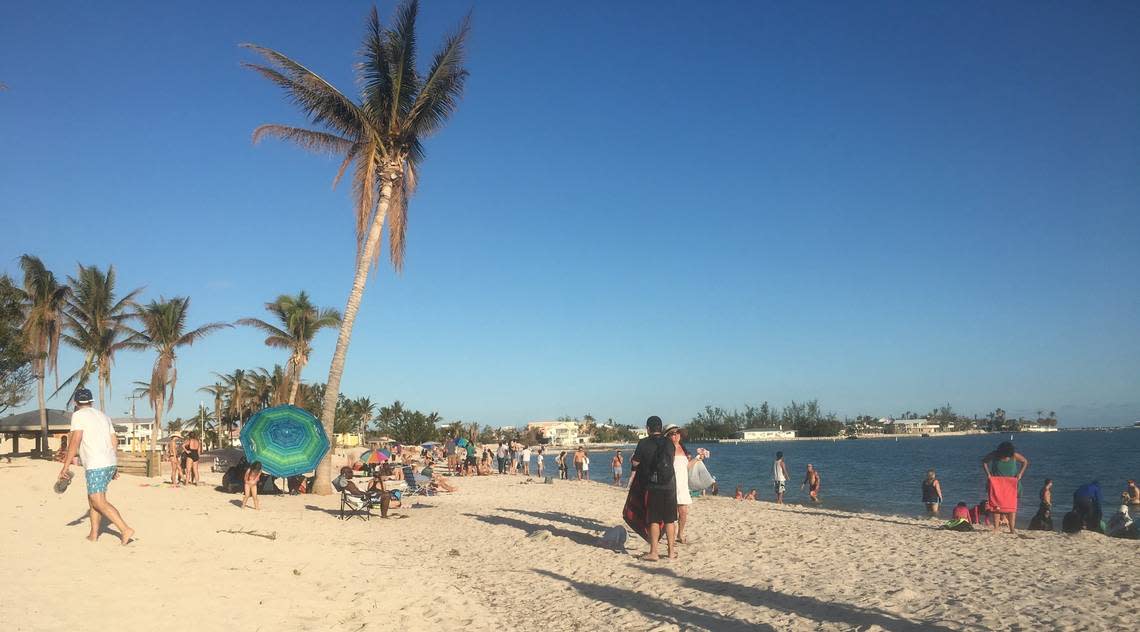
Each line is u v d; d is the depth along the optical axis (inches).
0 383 829.8
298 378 1699.1
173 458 844.6
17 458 1115.3
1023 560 385.4
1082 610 260.4
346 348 830.5
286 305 1704.0
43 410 1305.4
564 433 7534.5
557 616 289.9
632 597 317.7
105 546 357.7
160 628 229.3
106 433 368.2
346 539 517.7
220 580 317.1
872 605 282.2
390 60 812.6
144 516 482.9
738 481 1847.9
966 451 4057.6
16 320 880.3
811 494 1045.2
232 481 778.8
